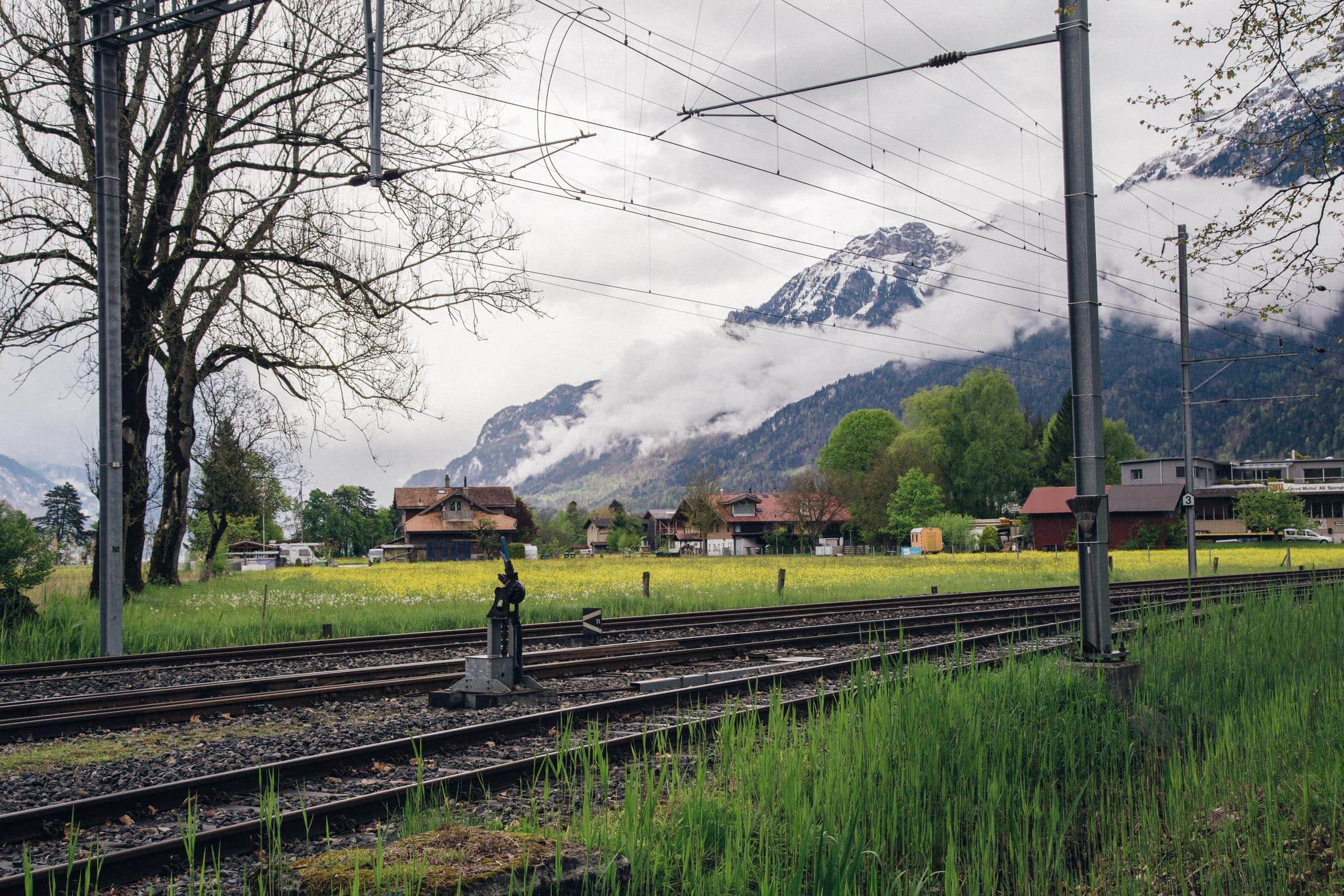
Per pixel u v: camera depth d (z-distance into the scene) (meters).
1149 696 9.24
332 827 5.79
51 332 22.39
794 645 15.96
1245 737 7.44
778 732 7.18
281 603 24.22
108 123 16.61
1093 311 10.46
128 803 6.18
